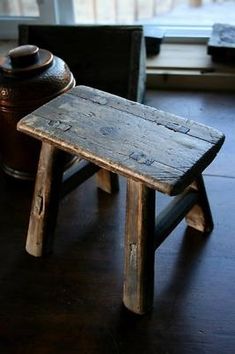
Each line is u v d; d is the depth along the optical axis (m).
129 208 0.99
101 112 1.08
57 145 1.02
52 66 1.26
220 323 1.05
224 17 1.92
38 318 1.07
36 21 1.76
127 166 0.95
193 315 1.07
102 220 1.27
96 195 1.34
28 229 1.19
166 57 1.75
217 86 1.69
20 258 1.19
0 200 1.33
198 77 1.68
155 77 1.69
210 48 1.67
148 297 1.05
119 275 1.14
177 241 1.21
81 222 1.27
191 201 1.13
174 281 1.13
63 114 1.08
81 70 1.57
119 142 1.00
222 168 1.39
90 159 0.98
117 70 1.54
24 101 1.22
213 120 1.55
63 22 1.77
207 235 1.22
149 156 0.97
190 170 0.94
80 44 1.55
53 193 1.12
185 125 1.05
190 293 1.11
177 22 1.88
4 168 1.39
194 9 1.97
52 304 1.09
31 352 1.02
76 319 1.07
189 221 1.23
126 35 1.51
